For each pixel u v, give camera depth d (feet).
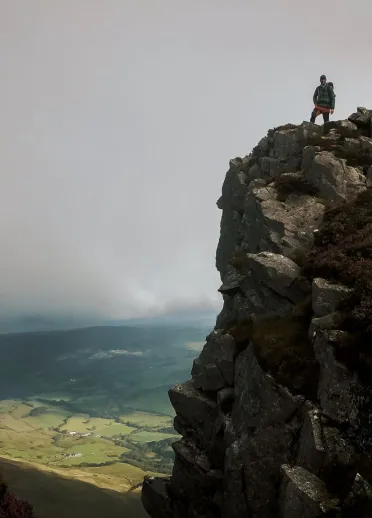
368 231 90.74
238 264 115.24
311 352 73.72
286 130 142.51
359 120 142.00
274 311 91.45
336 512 50.47
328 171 117.39
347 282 76.43
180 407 97.55
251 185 132.46
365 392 60.39
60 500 274.36
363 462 54.29
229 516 73.41
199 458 90.22
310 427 61.77
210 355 100.17
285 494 57.52
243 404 79.87
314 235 101.30
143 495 106.11
